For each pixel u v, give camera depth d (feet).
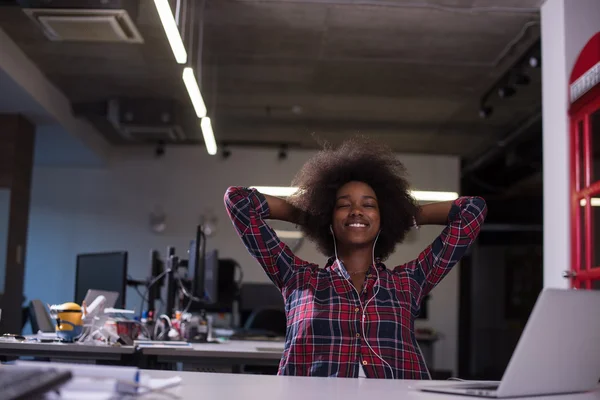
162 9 13.17
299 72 23.20
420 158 34.40
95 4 16.39
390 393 4.53
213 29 19.60
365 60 21.90
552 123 15.26
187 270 15.70
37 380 3.18
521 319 38.14
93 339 11.03
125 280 13.33
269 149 34.30
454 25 18.86
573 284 13.78
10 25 19.84
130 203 33.81
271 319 18.58
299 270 6.78
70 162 32.91
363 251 7.05
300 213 7.63
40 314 14.16
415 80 23.68
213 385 4.72
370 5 17.62
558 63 15.08
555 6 15.43
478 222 7.27
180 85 25.03
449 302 33.99
